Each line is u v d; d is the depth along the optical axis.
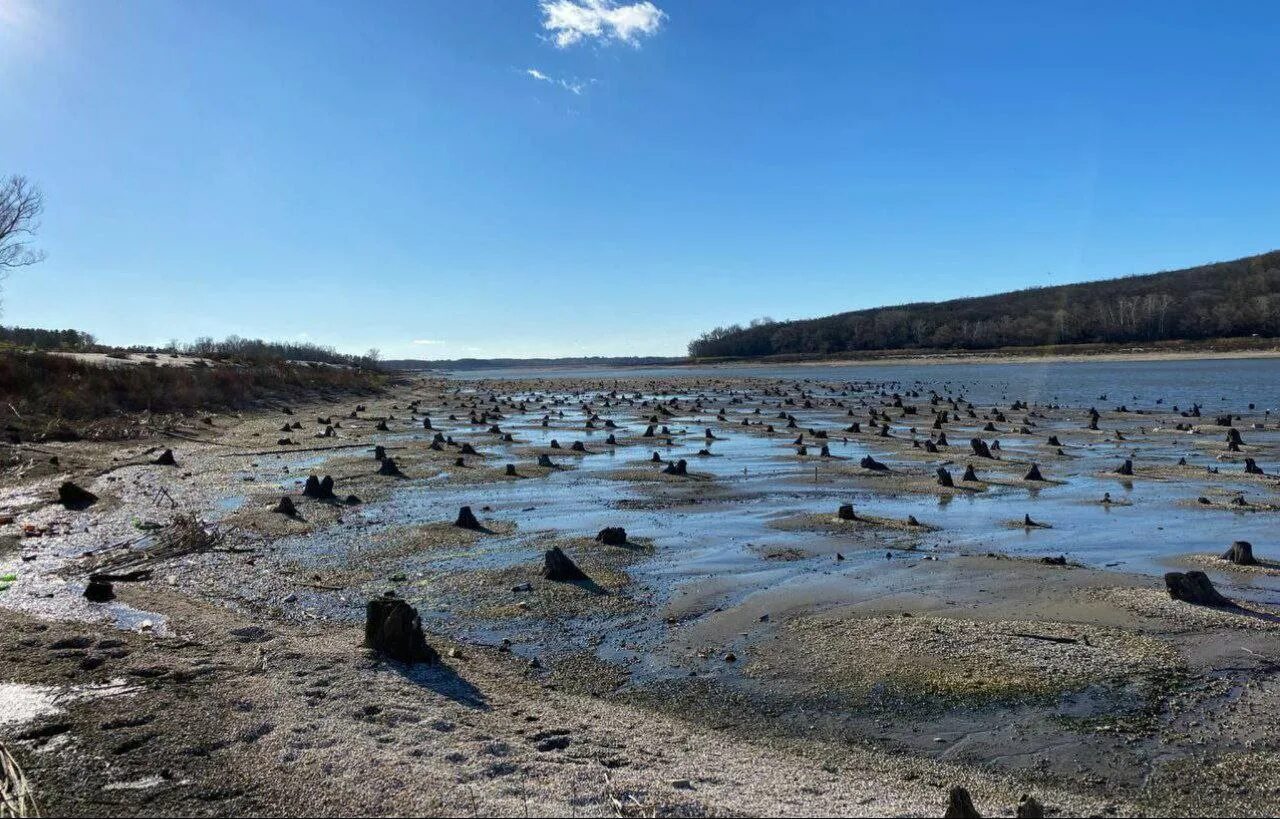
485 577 15.56
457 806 6.88
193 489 24.70
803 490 26.42
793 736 9.34
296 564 16.56
